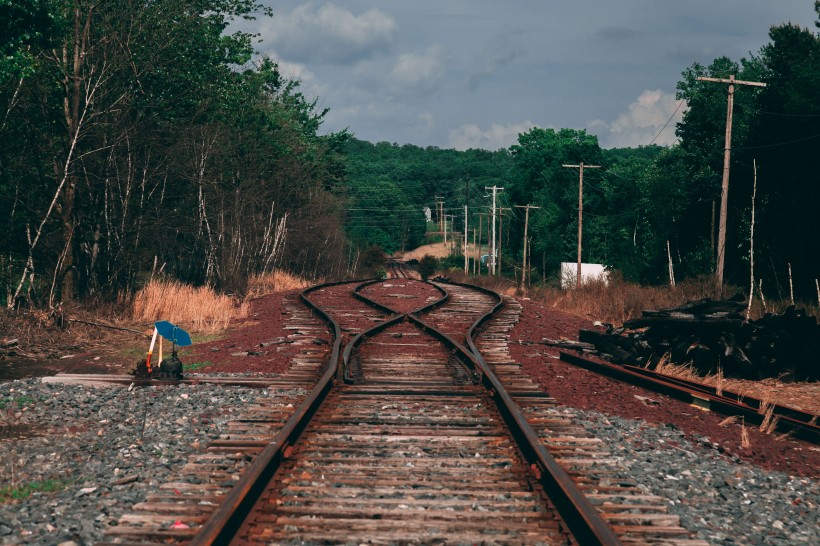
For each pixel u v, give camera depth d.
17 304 18.50
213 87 24.50
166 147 24.83
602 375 11.84
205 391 9.69
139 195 24.73
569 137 79.88
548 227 77.44
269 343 14.12
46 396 9.26
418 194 184.25
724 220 25.83
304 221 47.25
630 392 10.39
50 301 16.38
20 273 22.94
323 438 7.09
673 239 48.78
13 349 13.21
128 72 22.17
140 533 4.54
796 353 13.18
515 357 13.10
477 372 10.75
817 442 8.05
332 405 8.66
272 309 21.05
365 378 10.61
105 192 22.17
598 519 4.39
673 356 13.57
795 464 7.32
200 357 13.30
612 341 14.30
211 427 7.72
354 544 4.48
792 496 6.18
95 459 6.68
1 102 20.33
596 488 5.70
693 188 47.88
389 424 7.85
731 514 5.56
